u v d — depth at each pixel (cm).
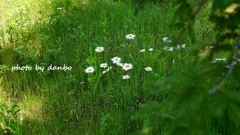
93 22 475
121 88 337
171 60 382
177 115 114
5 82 377
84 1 558
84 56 409
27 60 397
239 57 132
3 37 440
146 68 349
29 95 341
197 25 439
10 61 410
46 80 376
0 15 533
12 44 442
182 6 150
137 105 327
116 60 362
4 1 583
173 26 156
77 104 333
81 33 445
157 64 369
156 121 125
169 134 122
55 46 435
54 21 473
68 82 360
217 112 101
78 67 385
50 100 341
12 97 359
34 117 322
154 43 429
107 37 448
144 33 434
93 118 310
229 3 111
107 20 486
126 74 370
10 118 309
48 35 462
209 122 256
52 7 545
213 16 146
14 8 542
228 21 142
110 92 336
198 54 144
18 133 284
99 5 532
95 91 347
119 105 322
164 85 118
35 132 299
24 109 331
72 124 307
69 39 434
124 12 498
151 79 344
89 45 423
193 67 124
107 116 282
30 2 561
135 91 342
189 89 116
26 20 480
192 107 110
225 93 105
